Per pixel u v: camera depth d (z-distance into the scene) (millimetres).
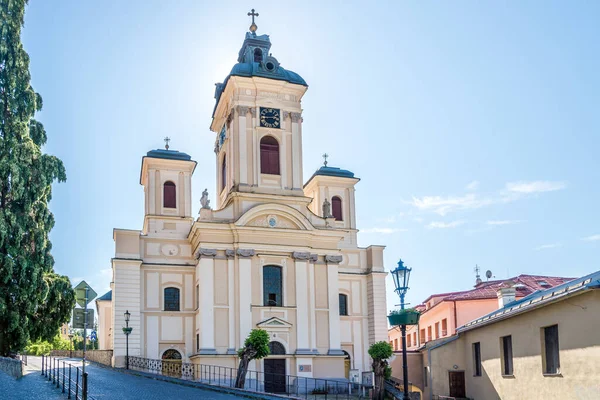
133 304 46875
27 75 42344
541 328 26281
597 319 22062
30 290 38438
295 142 50344
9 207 39844
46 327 41500
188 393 29906
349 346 52656
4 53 41031
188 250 49719
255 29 53219
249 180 48625
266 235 47594
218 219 47219
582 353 22922
